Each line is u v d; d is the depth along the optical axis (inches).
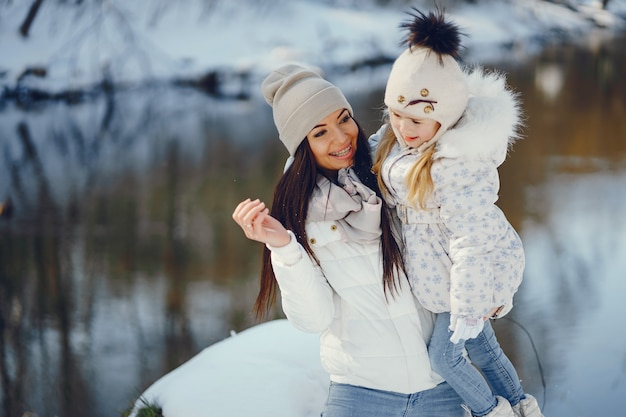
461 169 90.7
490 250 90.3
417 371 98.1
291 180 100.8
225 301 281.3
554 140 475.5
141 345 252.4
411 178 93.0
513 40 914.1
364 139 104.0
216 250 335.0
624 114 545.6
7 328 266.4
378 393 99.0
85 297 290.2
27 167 477.1
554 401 184.7
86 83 700.7
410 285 98.2
